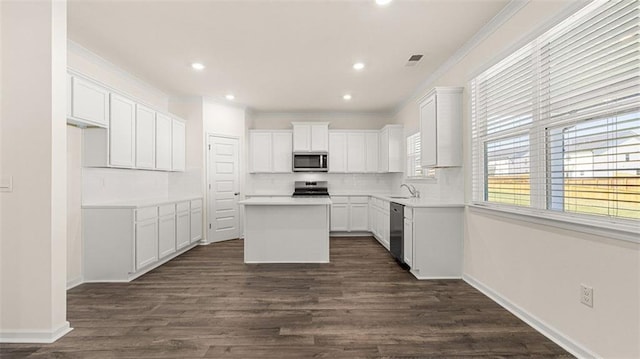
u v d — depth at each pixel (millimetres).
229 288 3264
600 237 1823
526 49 2469
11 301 2205
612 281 1760
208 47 3447
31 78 2195
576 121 2041
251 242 4293
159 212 4074
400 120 6070
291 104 6039
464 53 3441
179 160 5180
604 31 1826
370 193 6703
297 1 2572
